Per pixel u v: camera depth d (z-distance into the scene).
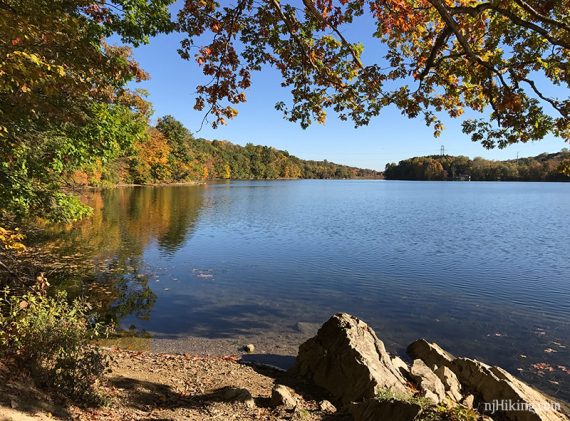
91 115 10.06
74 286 11.81
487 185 123.31
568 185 121.31
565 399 6.77
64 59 5.12
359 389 5.82
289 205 44.50
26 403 3.67
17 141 7.81
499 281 13.67
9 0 4.26
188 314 10.27
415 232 24.72
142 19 8.52
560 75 5.54
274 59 7.18
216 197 53.19
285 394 5.61
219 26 6.32
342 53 6.84
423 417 4.21
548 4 4.82
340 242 20.97
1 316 4.45
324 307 11.05
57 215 11.16
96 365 4.68
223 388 5.98
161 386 5.77
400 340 9.01
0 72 3.44
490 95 5.48
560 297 11.95
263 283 13.22
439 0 4.21
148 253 17.28
